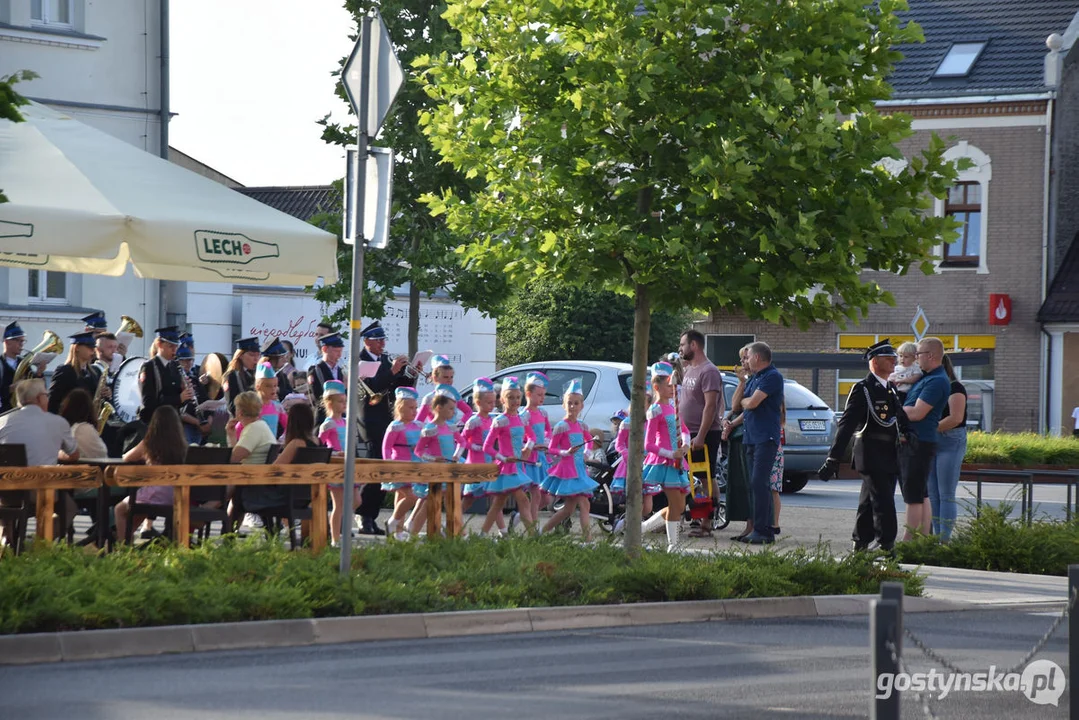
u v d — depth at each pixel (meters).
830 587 13.23
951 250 42.22
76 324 27.86
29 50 27.39
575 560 13.04
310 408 14.49
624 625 11.77
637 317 13.55
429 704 8.16
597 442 19.44
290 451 13.88
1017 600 13.38
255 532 12.90
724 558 13.42
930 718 8.05
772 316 12.73
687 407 17.89
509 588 11.80
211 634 10.05
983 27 43.31
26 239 12.37
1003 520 16.09
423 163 24.91
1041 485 32.28
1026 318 41.44
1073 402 41.03
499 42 13.12
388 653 10.02
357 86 11.68
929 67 42.69
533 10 13.03
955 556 15.87
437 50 24.42
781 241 12.10
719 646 10.67
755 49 12.74
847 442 15.58
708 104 12.74
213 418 20.03
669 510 16.27
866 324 42.62
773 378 16.97
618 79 12.60
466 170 13.98
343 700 8.21
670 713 8.10
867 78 13.15
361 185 11.61
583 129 12.90
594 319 68.81
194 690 8.42
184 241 12.95
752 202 12.35
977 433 34.78
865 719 8.08
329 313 44.84
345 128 25.44
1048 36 41.81
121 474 12.20
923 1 44.78
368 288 25.81
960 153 41.72
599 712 8.07
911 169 13.36
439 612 11.16
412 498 16.59
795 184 12.35
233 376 18.75
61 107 27.70
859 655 10.34
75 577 10.23
